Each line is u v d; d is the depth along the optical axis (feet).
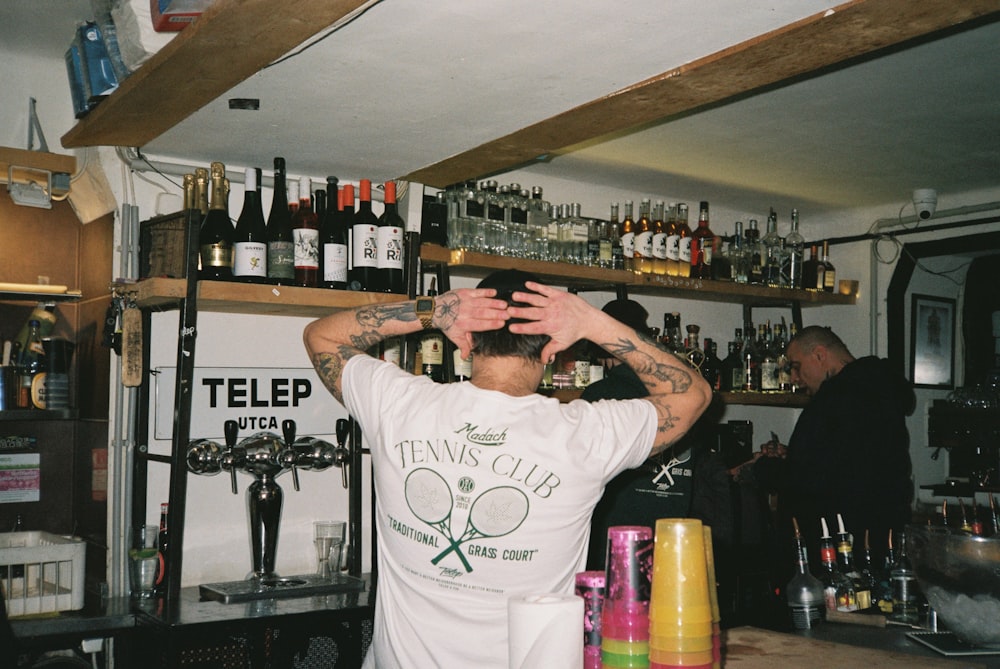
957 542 5.27
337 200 8.84
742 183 12.18
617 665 3.71
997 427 12.82
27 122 8.16
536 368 4.52
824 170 11.44
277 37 5.33
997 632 5.13
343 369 4.83
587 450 4.22
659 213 12.54
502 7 5.00
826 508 10.19
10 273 8.70
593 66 5.97
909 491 10.29
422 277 9.39
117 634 7.25
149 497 8.36
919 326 13.73
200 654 6.78
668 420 4.48
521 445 4.17
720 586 9.74
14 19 7.27
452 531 4.20
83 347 8.92
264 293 7.68
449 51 5.67
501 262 9.36
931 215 12.47
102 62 6.95
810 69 5.98
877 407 10.21
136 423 8.17
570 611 3.55
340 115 7.01
